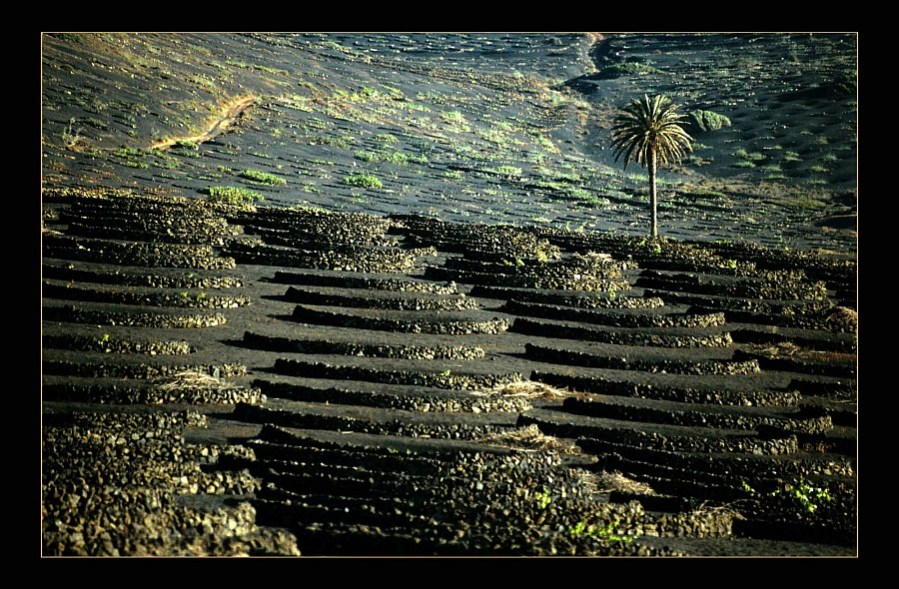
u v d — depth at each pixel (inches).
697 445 1849.2
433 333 2438.5
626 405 1987.0
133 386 1830.7
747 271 3351.4
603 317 2628.0
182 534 1163.9
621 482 1572.3
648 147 4473.4
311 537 1171.9
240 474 1365.7
